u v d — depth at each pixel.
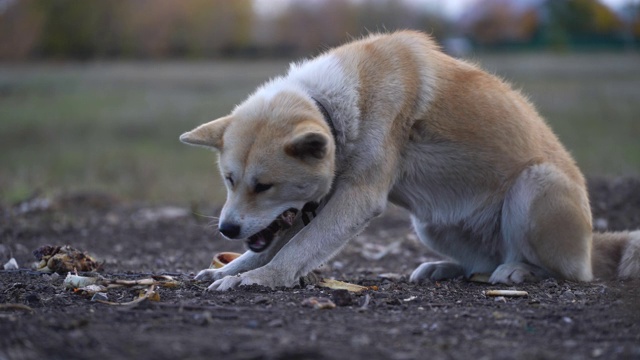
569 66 33.75
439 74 5.29
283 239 5.20
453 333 3.62
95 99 25.52
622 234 5.80
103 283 4.75
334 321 3.80
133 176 13.50
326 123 4.86
